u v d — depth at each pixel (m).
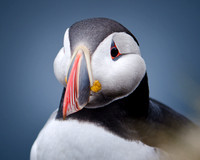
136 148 2.18
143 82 2.27
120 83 2.12
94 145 2.15
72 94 2.01
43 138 2.33
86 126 2.19
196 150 2.44
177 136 2.45
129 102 2.23
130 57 2.16
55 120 2.34
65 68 2.16
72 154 2.19
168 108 2.82
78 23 2.19
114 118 2.21
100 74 2.08
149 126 2.35
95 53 2.07
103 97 2.16
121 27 2.20
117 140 2.16
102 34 2.10
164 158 2.24
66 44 2.17
